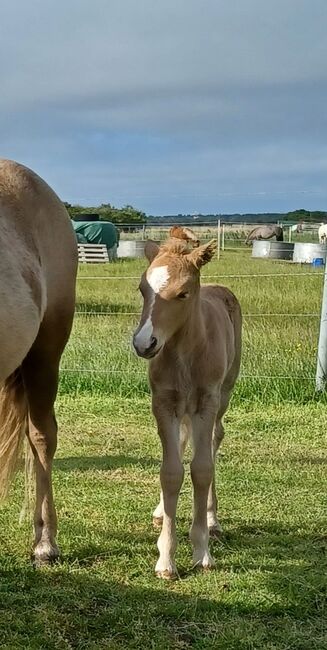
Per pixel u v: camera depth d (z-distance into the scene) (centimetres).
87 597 357
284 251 2630
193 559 394
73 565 394
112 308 1314
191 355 383
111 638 324
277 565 396
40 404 416
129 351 832
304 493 509
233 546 422
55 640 321
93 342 872
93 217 3231
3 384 383
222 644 315
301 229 3966
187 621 338
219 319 414
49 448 415
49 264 416
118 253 3153
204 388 390
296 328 954
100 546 417
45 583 373
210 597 358
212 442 429
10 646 314
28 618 338
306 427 675
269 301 1334
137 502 488
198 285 381
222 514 470
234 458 588
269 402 747
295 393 756
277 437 648
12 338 353
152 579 378
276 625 335
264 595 358
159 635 324
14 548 416
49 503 410
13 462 403
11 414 404
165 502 384
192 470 388
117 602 353
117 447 620
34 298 374
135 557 405
